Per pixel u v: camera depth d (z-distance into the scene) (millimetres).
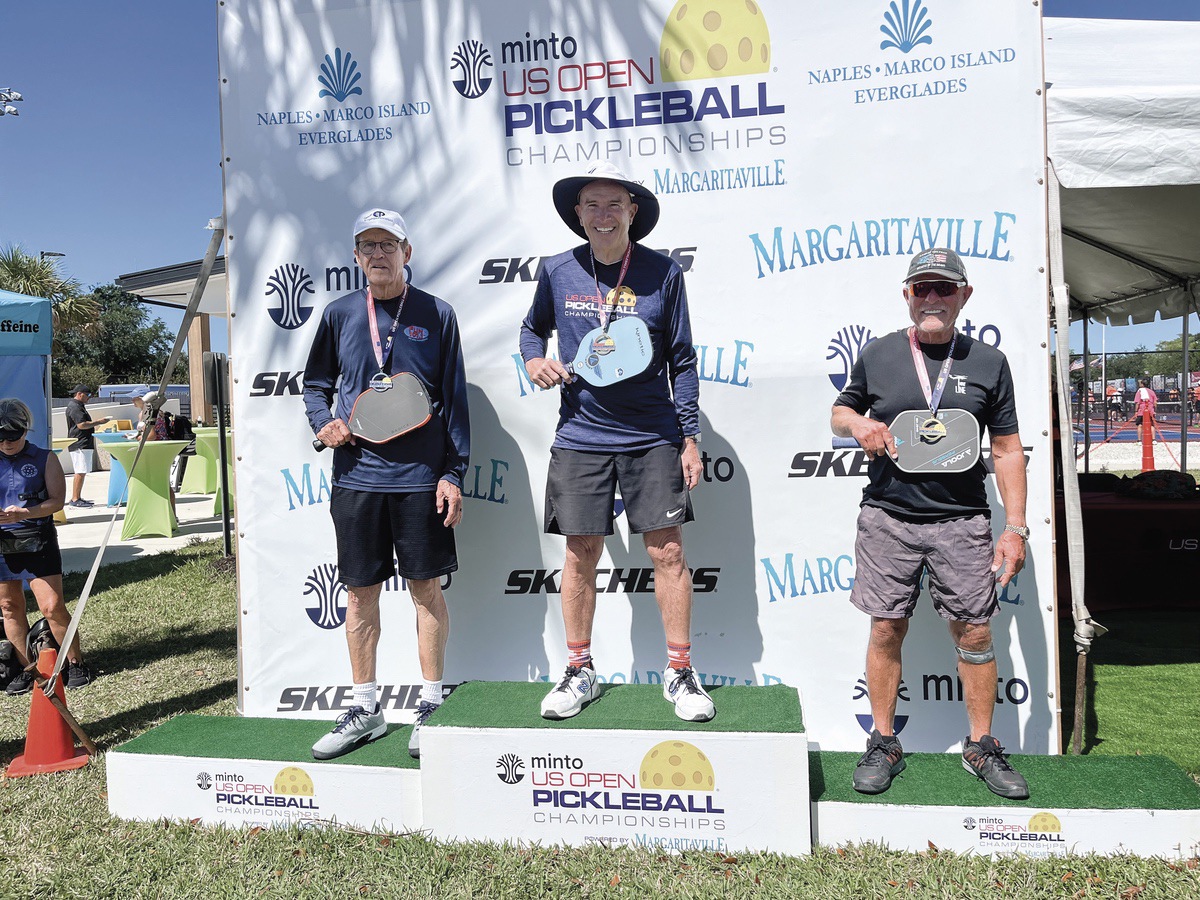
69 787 3078
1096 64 4566
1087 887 2236
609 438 2729
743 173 3180
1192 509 5445
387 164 3408
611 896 2275
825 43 3107
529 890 2314
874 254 3113
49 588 4156
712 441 3254
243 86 3484
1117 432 19344
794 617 3232
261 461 3521
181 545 8617
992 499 3117
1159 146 3316
